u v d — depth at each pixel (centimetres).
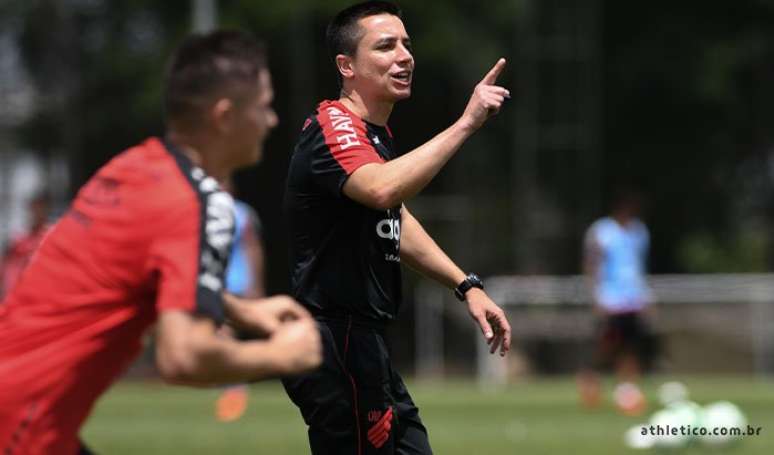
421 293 10469
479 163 12419
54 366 1523
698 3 13075
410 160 2102
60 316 1530
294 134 11881
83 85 12062
